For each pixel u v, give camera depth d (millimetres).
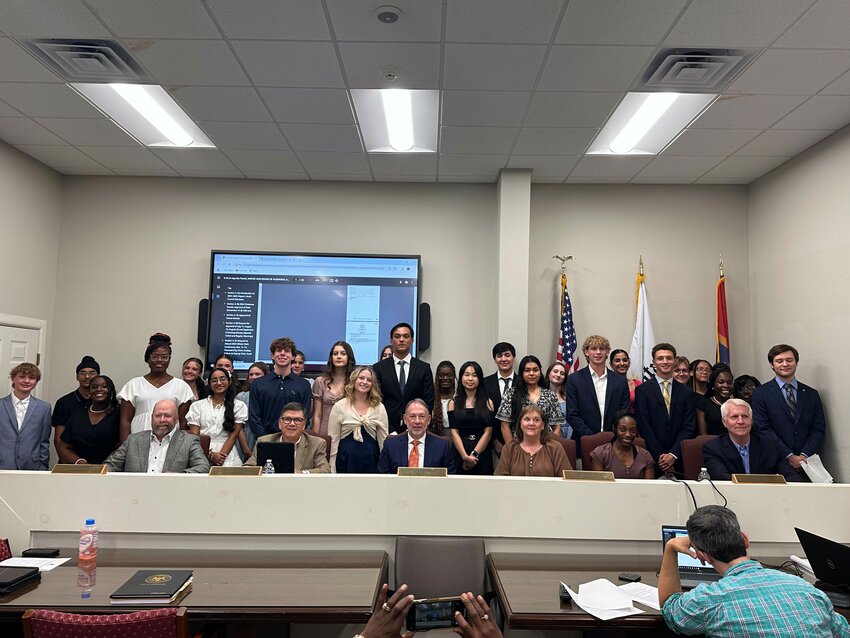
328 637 2666
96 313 5527
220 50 3391
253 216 5648
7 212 4855
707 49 3314
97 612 1972
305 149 4887
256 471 2666
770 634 1692
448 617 1971
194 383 4668
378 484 2646
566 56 3400
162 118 4426
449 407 4332
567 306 5379
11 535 2602
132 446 3303
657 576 2371
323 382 4258
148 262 5586
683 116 4176
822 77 3596
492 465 4156
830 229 4445
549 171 5305
